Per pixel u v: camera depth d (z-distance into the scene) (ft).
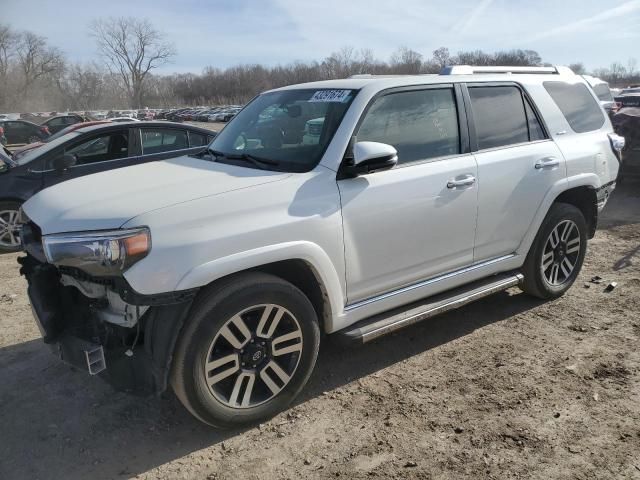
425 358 12.84
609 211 27.32
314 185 10.44
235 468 9.32
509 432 10.02
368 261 11.23
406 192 11.51
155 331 9.16
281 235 9.79
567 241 15.70
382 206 11.16
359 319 11.43
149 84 335.88
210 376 9.53
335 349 13.38
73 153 24.06
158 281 8.70
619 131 30.73
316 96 12.35
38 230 10.61
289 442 9.95
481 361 12.60
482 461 9.27
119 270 8.62
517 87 14.44
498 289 13.83
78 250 8.80
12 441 10.14
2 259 22.44
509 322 14.61
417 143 12.10
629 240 21.94
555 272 15.66
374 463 9.32
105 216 9.05
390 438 9.96
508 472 9.00
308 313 10.41
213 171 11.21
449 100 12.85
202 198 9.43
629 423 10.18
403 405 10.97
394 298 11.87
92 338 9.91
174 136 26.17
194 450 9.81
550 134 14.82
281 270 10.68
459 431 10.07
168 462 9.51
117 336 9.75
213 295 9.30
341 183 10.73
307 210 10.17
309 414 10.77
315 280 10.71
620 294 16.28
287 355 10.59
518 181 13.67
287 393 10.54
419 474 9.01
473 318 14.93
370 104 11.44
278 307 10.00
